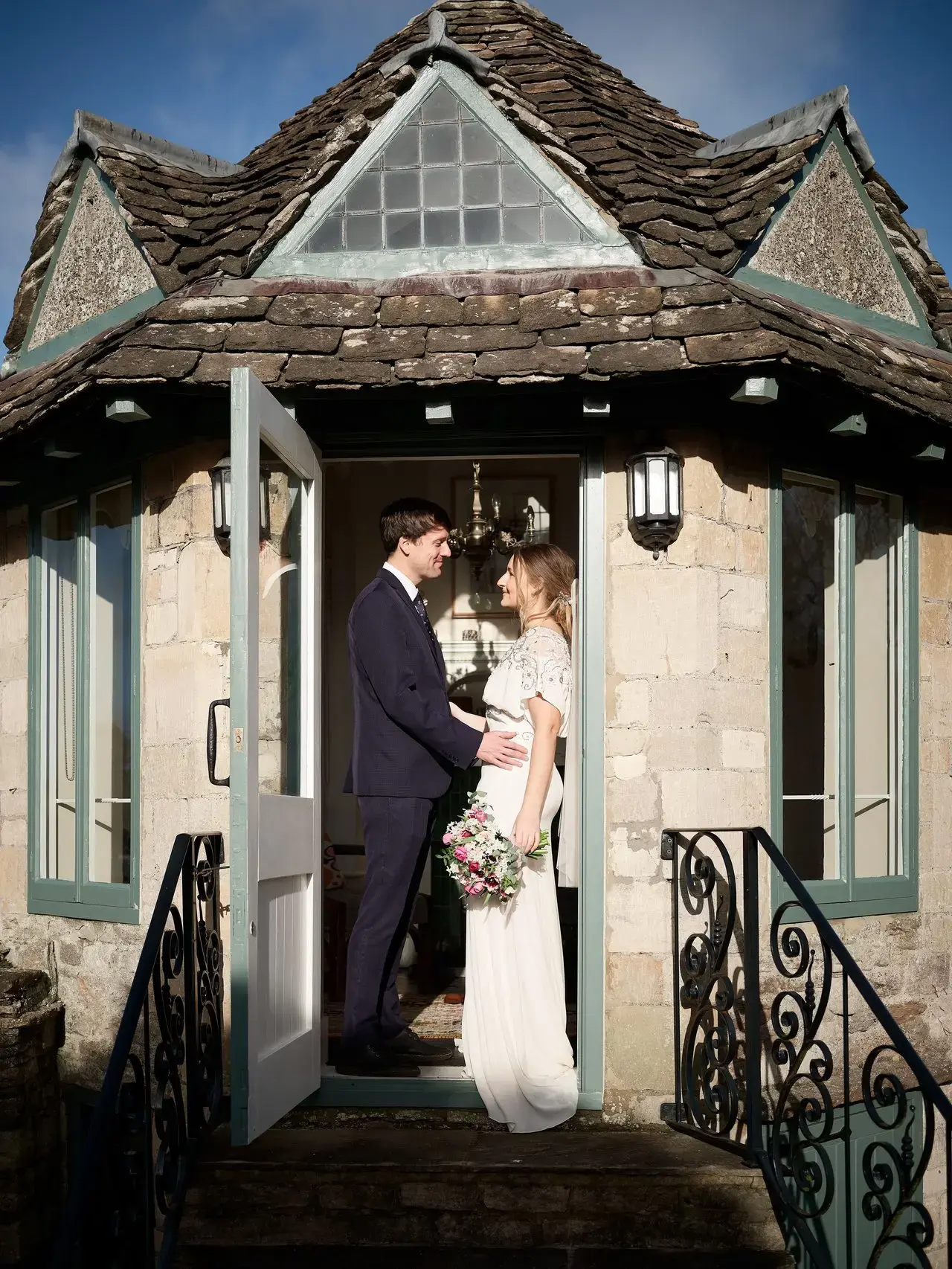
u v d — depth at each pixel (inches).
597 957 181.5
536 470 279.7
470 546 259.9
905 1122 212.5
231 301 185.2
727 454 191.3
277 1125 176.9
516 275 188.2
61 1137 220.7
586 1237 155.3
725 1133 164.4
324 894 254.4
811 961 168.2
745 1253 153.6
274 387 173.5
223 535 187.2
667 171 211.8
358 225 197.5
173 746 196.5
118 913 209.0
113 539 219.9
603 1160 158.7
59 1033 220.2
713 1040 175.9
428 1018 230.7
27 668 241.4
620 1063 178.9
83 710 223.5
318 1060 177.2
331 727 298.0
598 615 185.6
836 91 217.2
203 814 190.2
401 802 174.9
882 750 219.6
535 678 171.2
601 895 182.4
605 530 186.2
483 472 280.2
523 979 174.6
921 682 223.0
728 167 216.7
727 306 174.9
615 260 191.3
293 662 177.3
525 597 180.1
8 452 213.3
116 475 213.8
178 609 197.0
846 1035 155.6
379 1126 175.8
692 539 185.0
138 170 226.1
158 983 154.1
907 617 220.8
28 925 233.9
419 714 169.8
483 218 196.1
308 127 230.4
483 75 196.1
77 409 188.9
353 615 177.6
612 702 184.2
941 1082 218.8
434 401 176.4
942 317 242.1
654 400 184.2
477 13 245.4
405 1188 157.0
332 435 189.3
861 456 213.3
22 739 241.8
